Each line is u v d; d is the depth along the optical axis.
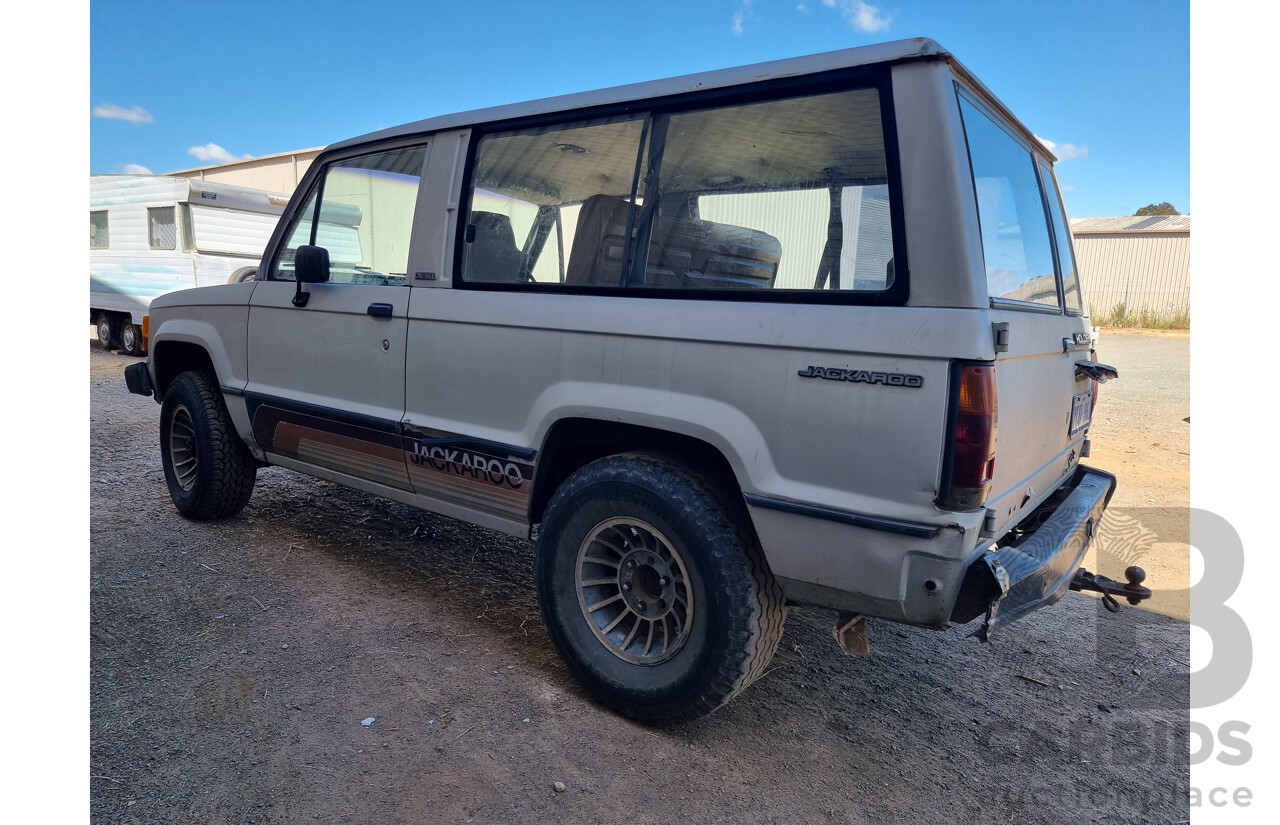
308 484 5.40
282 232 4.06
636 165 2.78
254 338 4.05
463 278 3.21
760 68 2.51
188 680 2.81
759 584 2.48
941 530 2.13
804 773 2.53
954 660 3.41
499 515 3.18
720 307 2.50
